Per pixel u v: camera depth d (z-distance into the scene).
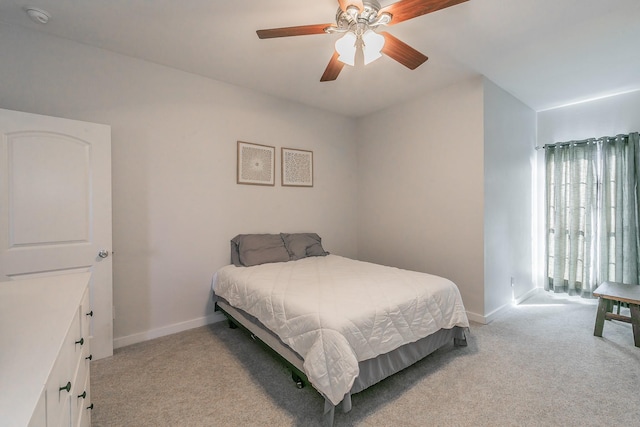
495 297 3.02
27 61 2.06
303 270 2.63
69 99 2.21
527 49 2.36
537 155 3.93
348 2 1.49
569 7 1.85
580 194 3.50
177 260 2.71
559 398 1.70
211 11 1.89
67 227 2.06
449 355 2.21
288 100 3.47
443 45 2.30
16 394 0.57
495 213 3.01
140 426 1.51
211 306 2.91
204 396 1.75
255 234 3.10
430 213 3.27
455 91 3.02
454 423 1.51
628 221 3.12
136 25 2.03
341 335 1.49
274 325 1.84
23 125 1.91
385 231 3.79
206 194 2.87
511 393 1.75
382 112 3.81
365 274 2.45
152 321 2.58
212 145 2.90
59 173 2.04
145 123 2.53
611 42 2.25
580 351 2.25
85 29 2.08
